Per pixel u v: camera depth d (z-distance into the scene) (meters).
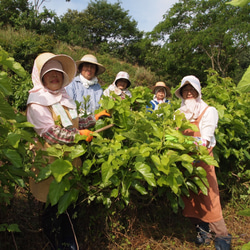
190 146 2.28
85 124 2.43
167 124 2.39
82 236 2.47
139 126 2.30
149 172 1.95
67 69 2.24
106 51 28.73
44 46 13.96
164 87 4.83
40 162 1.86
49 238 2.20
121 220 2.70
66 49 18.39
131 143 2.39
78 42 25.31
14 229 1.78
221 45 20.34
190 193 2.77
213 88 4.05
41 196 2.08
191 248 2.79
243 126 3.46
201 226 2.83
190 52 21.27
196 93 2.77
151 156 2.01
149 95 3.50
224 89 3.93
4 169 1.74
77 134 1.92
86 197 2.24
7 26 18.81
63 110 2.08
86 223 2.51
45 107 2.03
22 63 13.09
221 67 21.52
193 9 20.52
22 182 1.72
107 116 2.49
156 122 2.58
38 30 21.52
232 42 19.23
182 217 3.20
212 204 2.64
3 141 1.61
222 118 3.36
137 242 2.64
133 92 3.31
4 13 20.97
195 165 2.68
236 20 18.97
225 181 3.74
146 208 2.99
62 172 1.74
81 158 2.38
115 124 2.44
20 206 2.54
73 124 2.21
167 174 1.95
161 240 2.75
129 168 2.14
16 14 21.39
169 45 21.55
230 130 3.58
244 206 3.58
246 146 3.85
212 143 2.77
